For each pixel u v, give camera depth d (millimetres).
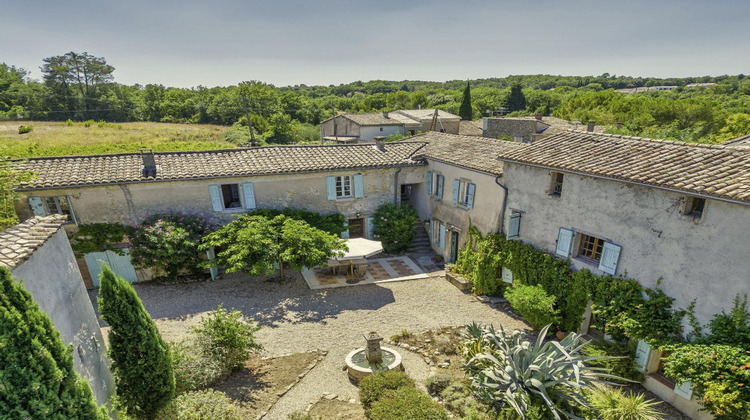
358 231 20531
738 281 8188
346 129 48906
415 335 12594
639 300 10164
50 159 16562
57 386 5090
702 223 8719
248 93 79812
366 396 9031
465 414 8781
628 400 8859
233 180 17156
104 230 15828
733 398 7492
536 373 8906
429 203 20281
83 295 7926
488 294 15453
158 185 16281
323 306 14695
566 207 12227
